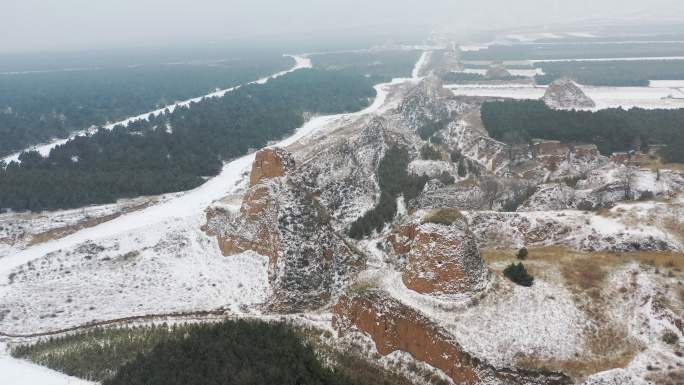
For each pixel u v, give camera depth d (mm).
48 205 108750
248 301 68688
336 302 66938
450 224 58969
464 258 57031
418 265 58250
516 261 63906
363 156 112188
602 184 93688
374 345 54906
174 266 81312
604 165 105000
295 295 68688
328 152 106188
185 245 87062
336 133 126750
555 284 57406
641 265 58781
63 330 65625
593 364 48094
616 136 113625
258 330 57406
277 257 72625
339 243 77750
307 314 64562
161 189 121750
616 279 57156
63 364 56469
